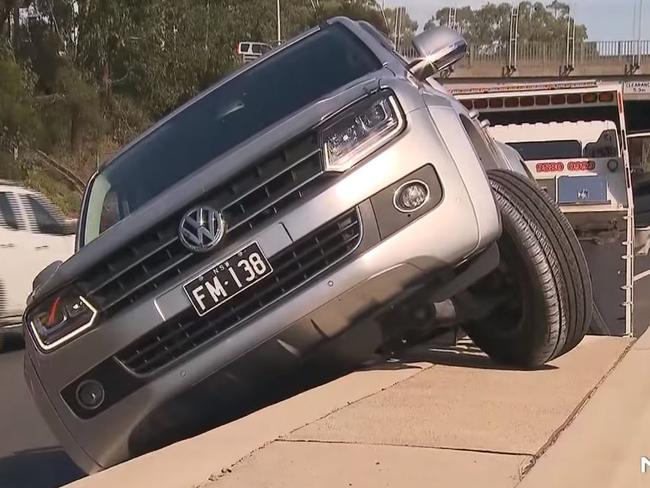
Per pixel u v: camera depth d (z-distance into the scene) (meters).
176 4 40.59
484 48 51.16
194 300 4.76
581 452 4.09
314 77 5.68
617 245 11.23
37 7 38.06
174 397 4.80
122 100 40.66
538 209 5.48
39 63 37.59
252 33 45.75
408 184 4.84
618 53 49.69
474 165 5.07
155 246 4.82
